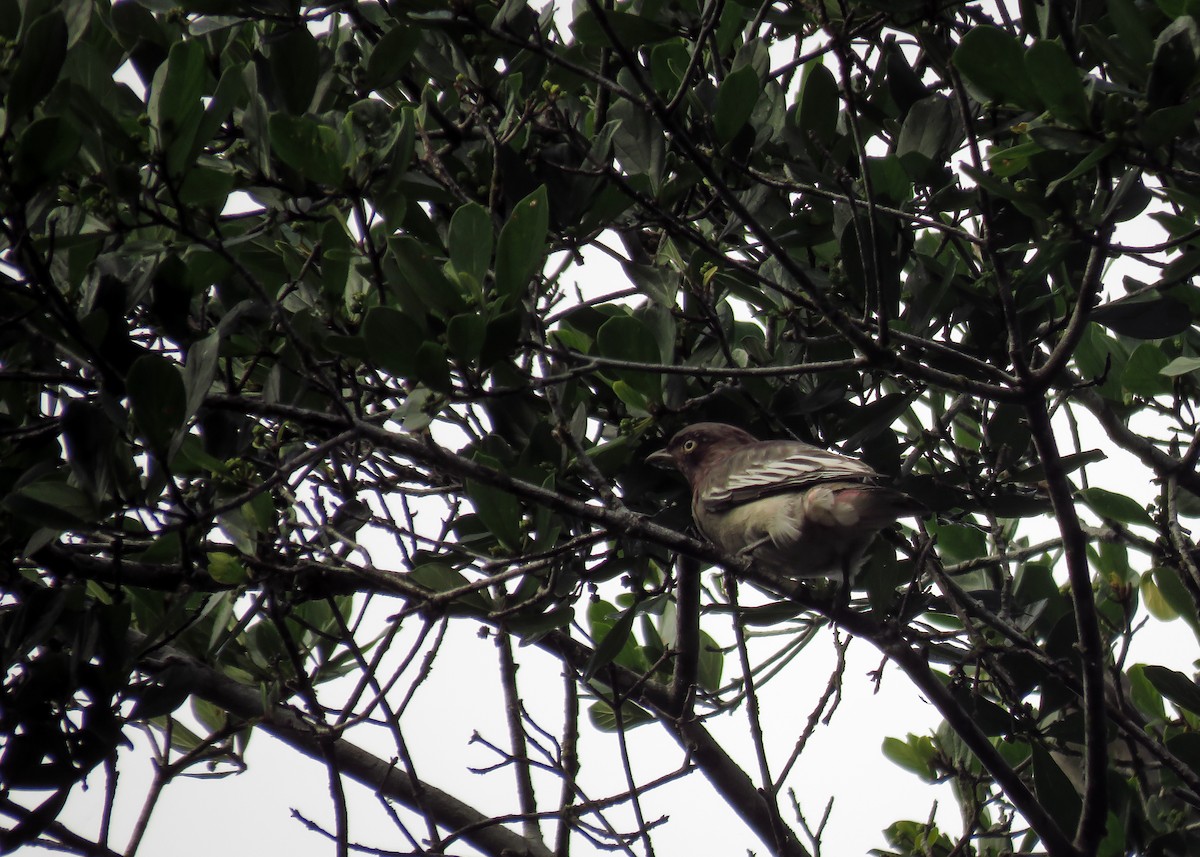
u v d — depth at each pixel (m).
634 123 11.01
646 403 10.77
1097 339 13.42
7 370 9.25
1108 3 9.05
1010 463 11.96
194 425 10.16
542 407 11.34
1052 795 11.62
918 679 11.25
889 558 11.14
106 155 8.30
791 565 12.20
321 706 9.76
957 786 13.45
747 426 12.35
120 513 8.59
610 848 10.01
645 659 13.61
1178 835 11.80
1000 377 9.58
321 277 10.22
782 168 11.91
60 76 9.15
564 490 10.83
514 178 10.47
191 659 11.32
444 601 9.50
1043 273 10.90
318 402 11.00
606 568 11.71
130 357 8.93
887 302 10.46
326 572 10.23
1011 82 8.98
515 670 11.88
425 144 9.89
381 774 12.22
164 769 10.16
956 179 11.02
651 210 9.88
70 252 9.38
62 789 9.06
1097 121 8.71
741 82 10.23
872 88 12.19
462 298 9.02
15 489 8.30
